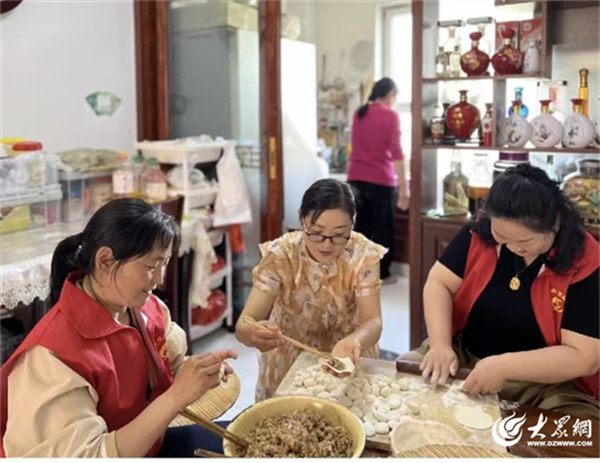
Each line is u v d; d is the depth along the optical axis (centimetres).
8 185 239
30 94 293
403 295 416
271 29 332
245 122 347
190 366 108
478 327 155
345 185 149
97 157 292
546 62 250
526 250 136
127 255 106
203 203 330
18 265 207
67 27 307
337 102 420
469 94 284
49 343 104
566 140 243
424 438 112
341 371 131
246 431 113
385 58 438
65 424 99
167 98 357
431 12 274
